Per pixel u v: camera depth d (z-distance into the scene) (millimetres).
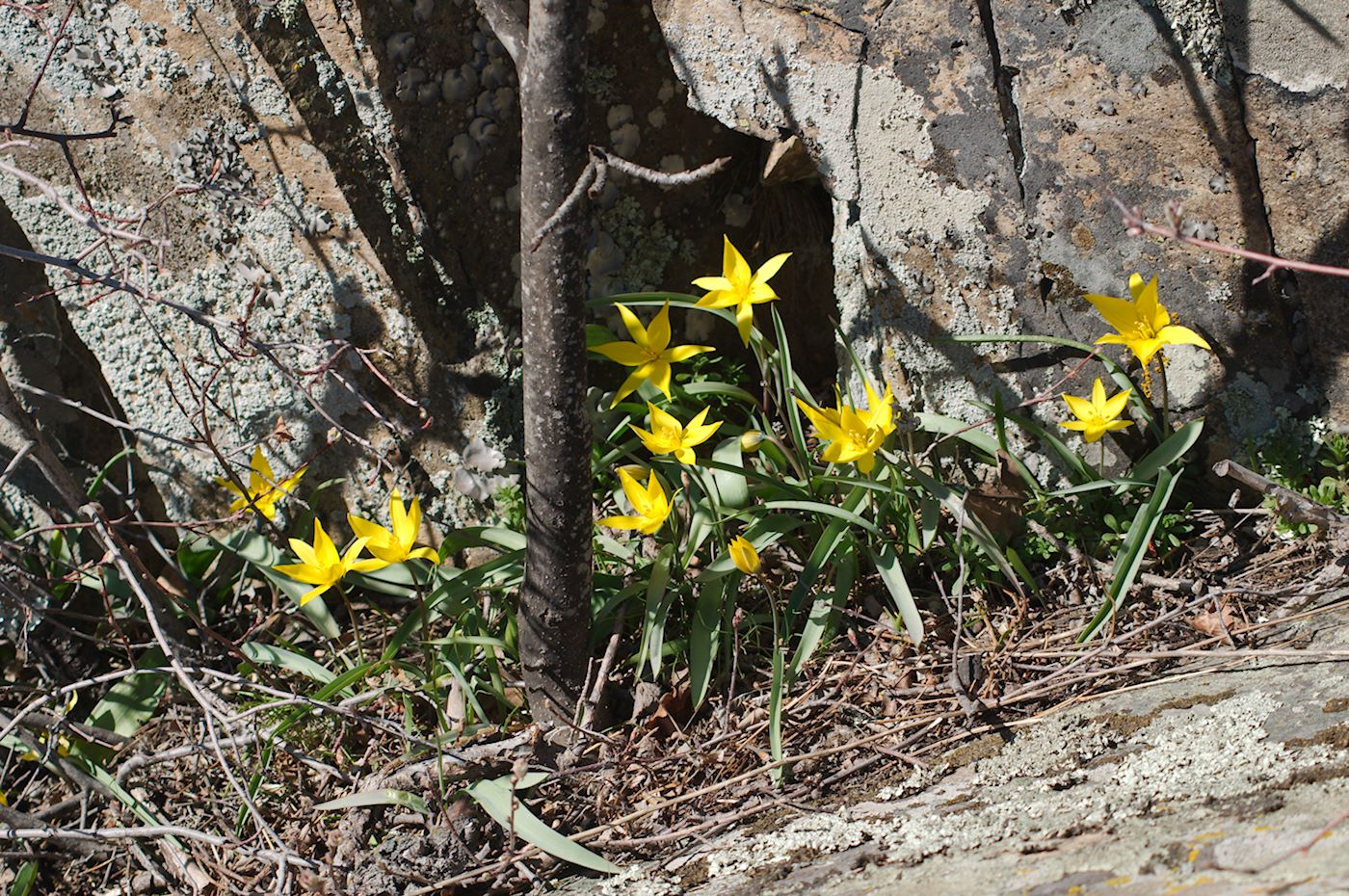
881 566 3176
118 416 3932
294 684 3477
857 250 3512
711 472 3459
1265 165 3098
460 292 3727
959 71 3203
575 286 2643
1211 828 1941
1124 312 3021
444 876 2742
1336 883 1568
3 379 3242
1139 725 2580
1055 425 3492
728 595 3189
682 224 3920
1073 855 2000
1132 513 3375
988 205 3324
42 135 2855
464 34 3527
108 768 3371
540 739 2992
